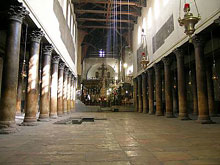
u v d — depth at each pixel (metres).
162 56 18.69
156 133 7.31
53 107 15.59
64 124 10.81
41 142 5.52
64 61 19.33
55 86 15.92
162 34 18.80
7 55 7.82
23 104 23.34
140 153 4.23
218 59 18.22
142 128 8.96
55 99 15.77
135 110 31.12
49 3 13.10
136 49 30.58
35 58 10.64
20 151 4.43
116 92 38.12
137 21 30.14
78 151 4.42
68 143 5.35
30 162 3.56
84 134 7.06
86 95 41.00
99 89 41.72
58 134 7.04
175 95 25.78
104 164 3.43
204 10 11.69
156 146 4.95
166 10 17.84
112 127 9.34
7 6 8.07
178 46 15.05
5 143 5.37
